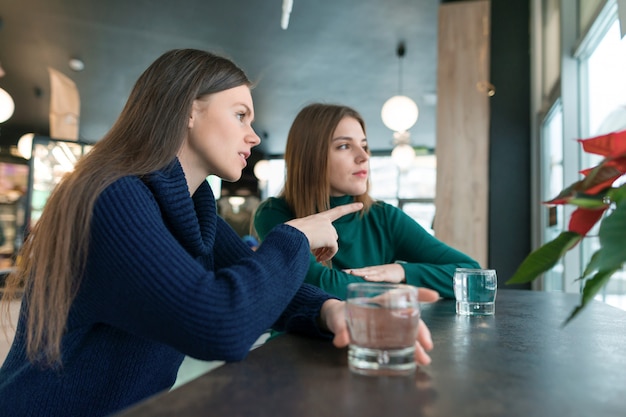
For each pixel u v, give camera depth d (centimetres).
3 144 916
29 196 495
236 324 68
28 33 529
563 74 293
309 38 527
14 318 119
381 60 580
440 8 373
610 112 240
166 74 96
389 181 1034
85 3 465
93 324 86
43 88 691
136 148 92
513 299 147
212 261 106
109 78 648
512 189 350
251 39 532
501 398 50
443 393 52
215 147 100
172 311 69
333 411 47
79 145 512
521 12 363
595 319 105
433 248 169
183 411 47
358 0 447
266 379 58
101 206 77
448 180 356
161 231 77
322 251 101
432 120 817
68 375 85
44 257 81
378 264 173
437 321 102
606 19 246
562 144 292
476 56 362
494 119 358
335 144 170
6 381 88
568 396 51
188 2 458
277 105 753
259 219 179
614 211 43
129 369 88
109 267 74
